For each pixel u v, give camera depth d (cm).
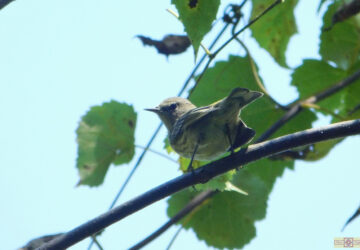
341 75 1192
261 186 1087
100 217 831
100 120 1015
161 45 995
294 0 1132
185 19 754
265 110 1177
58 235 891
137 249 1020
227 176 939
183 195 1143
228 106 938
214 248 1119
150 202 840
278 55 1177
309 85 1202
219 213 1112
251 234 1110
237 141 1019
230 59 1144
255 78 1137
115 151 1012
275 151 850
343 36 1168
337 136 830
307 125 1173
